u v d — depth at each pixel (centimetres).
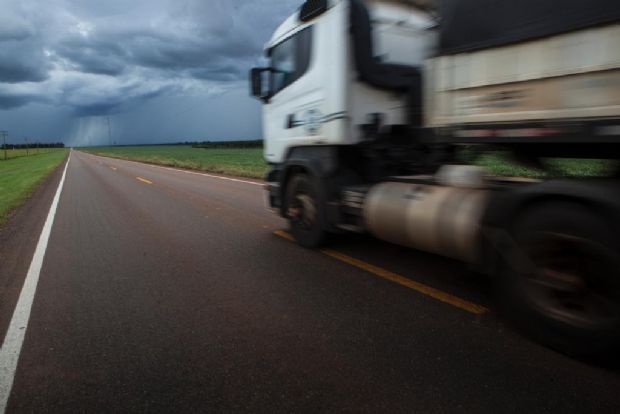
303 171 590
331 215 536
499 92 317
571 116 277
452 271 479
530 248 307
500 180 393
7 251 681
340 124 500
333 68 503
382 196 455
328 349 316
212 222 834
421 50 542
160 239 701
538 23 285
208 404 257
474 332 332
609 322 271
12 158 8169
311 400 255
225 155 5788
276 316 379
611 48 254
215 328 360
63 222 915
